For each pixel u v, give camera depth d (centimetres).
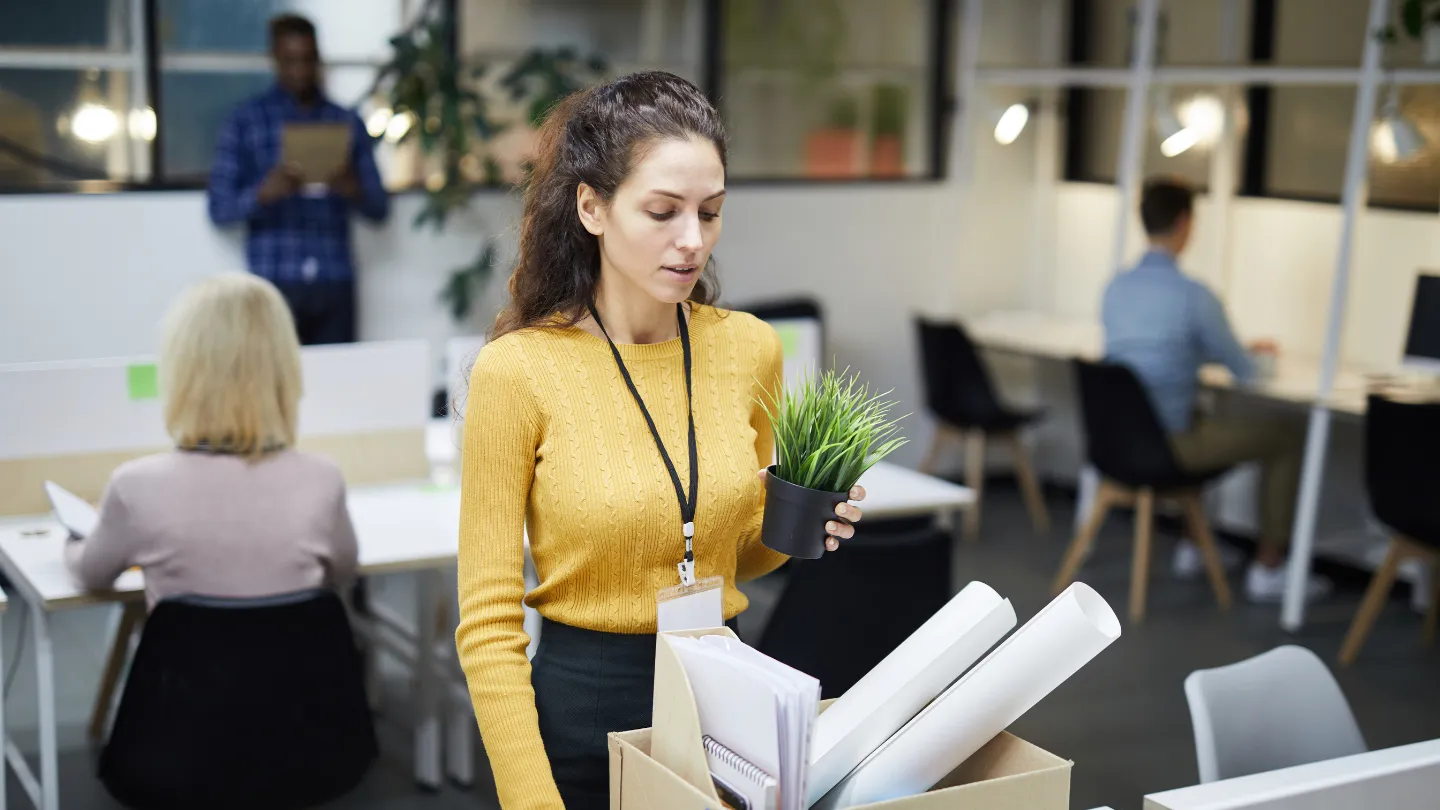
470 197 523
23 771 315
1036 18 618
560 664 154
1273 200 551
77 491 325
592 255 155
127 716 245
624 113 143
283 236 485
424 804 329
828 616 285
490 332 160
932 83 617
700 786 122
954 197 619
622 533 150
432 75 494
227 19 498
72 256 475
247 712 246
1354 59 502
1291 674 208
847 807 125
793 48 584
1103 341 535
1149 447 462
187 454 258
